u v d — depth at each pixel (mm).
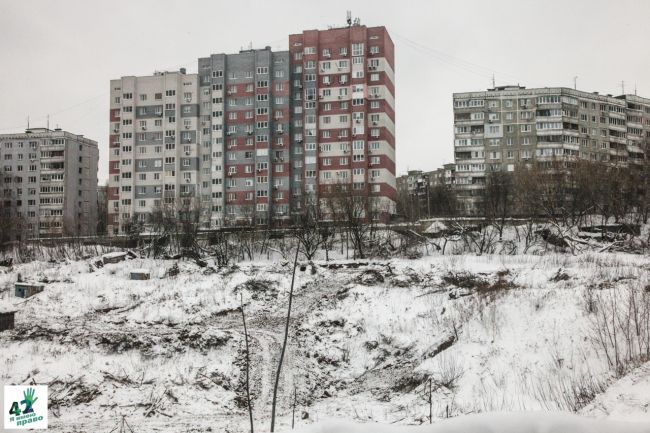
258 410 24281
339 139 92938
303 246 65625
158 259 64062
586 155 99562
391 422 20516
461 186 98375
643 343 20031
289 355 31359
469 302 32531
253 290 46188
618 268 36438
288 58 95812
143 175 100062
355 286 43812
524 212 74875
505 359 23625
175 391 25531
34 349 30031
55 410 23125
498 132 98312
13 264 65625
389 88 97688
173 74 100125
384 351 31328
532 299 28547
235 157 95625
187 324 38250
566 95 98375
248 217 81812
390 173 96250
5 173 114812
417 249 61688
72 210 114875
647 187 71500
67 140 114500
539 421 8078
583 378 19531
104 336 31641
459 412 19938
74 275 53656
